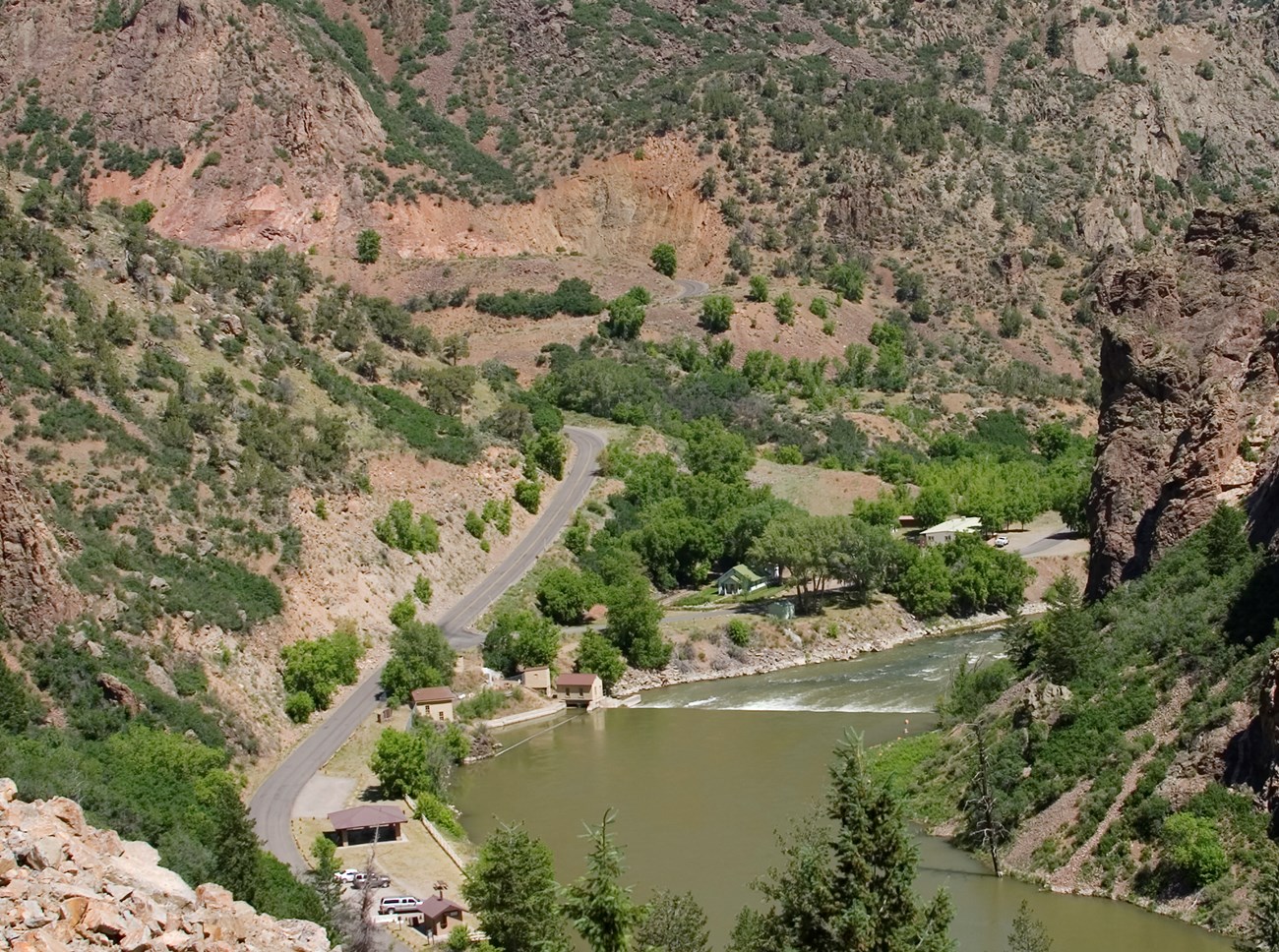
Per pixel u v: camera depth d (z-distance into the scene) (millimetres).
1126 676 87125
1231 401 94875
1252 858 71562
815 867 52156
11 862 36594
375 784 104625
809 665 149375
